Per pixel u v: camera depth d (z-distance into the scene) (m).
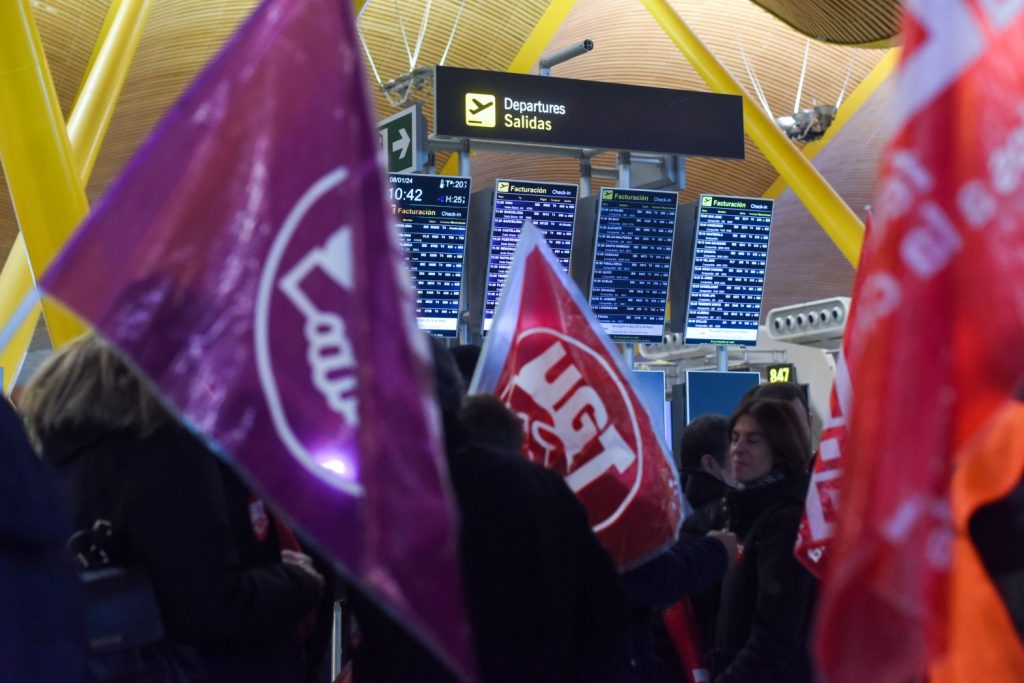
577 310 3.21
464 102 9.80
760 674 3.26
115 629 2.15
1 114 6.18
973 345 1.29
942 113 1.32
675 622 3.78
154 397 2.27
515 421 2.89
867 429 1.30
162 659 2.20
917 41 1.34
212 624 2.21
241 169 1.64
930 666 1.27
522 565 2.54
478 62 26.52
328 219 1.60
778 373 11.41
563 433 3.12
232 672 2.30
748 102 14.08
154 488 2.22
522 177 29.38
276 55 1.67
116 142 26.00
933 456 1.28
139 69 24.48
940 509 1.28
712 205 11.35
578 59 26.91
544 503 2.60
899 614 1.27
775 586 3.29
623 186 10.84
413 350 1.52
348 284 1.59
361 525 1.52
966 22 1.33
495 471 2.60
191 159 1.65
